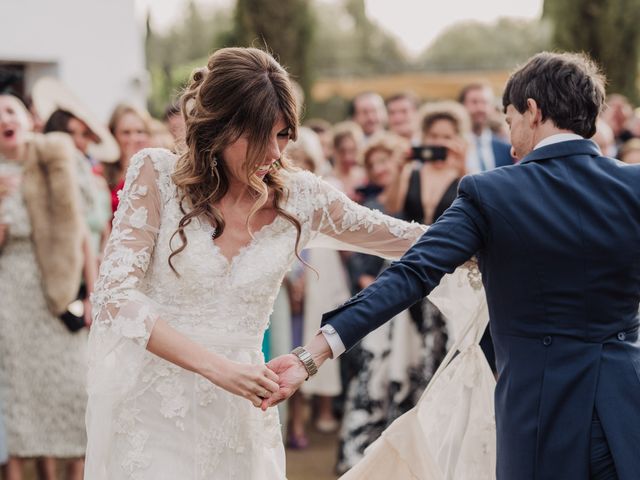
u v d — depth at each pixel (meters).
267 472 2.68
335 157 6.53
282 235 2.57
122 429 2.46
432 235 2.28
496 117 7.16
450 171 4.78
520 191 2.26
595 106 2.36
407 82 20.27
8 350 4.28
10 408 4.29
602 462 2.19
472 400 2.76
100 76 8.61
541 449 2.22
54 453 4.32
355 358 4.87
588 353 2.21
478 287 2.78
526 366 2.25
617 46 15.78
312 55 15.53
